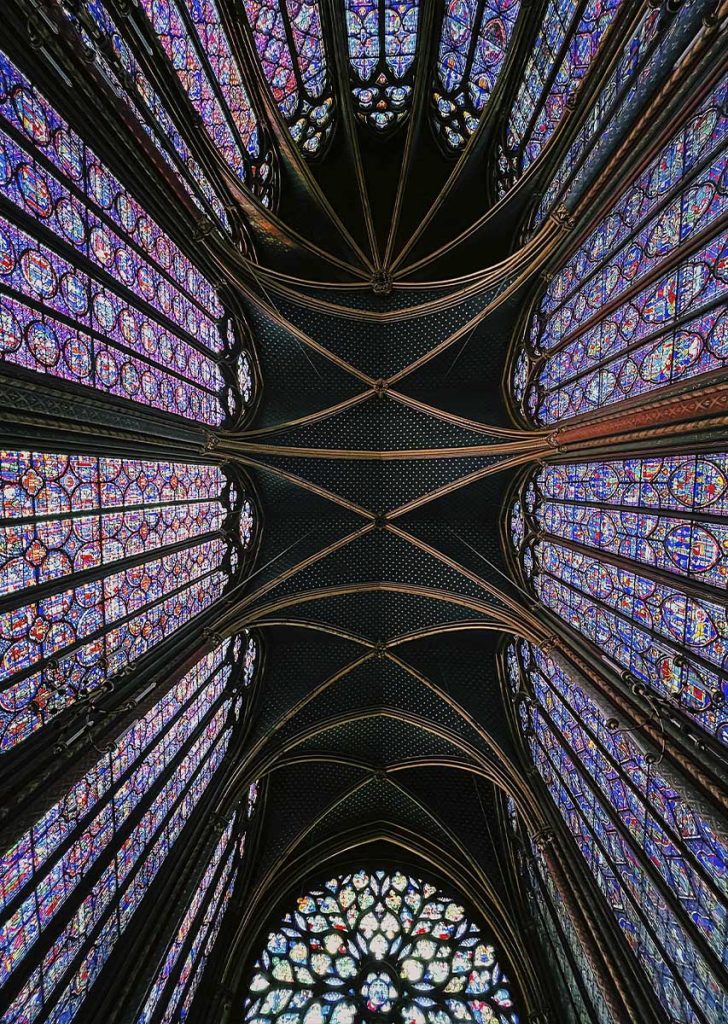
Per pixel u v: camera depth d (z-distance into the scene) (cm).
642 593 1098
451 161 1730
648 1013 980
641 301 1067
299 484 1811
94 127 931
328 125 1734
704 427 863
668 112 939
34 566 848
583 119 1206
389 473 1838
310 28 1559
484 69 1577
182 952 1238
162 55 1109
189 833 1313
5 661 791
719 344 830
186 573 1418
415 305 1703
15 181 764
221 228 1438
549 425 1492
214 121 1388
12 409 756
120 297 1052
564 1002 1332
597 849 1213
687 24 852
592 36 1144
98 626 1030
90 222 952
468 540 1817
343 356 1778
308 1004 1509
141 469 1191
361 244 1719
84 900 922
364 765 1869
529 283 1548
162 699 1225
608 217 1203
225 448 1511
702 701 912
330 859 1841
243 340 1677
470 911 1692
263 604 1703
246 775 1620
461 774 1855
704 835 851
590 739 1271
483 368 1759
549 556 1566
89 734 912
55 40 800
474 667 1836
